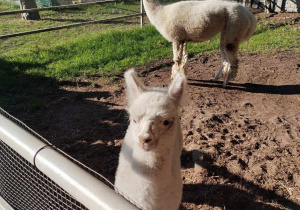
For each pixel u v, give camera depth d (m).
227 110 1.88
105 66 2.54
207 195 1.18
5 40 3.33
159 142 0.74
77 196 0.39
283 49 2.97
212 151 1.40
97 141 1.53
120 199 0.36
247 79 2.37
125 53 2.83
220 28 2.04
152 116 0.73
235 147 1.47
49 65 2.50
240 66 2.61
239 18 1.97
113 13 4.84
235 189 1.21
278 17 4.32
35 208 0.70
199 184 1.24
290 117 1.78
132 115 0.77
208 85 2.26
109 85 2.22
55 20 4.30
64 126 1.67
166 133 0.75
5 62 2.53
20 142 0.47
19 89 2.10
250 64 2.64
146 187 0.77
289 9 4.61
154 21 2.12
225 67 2.19
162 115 0.73
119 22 4.27
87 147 1.48
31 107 1.83
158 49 2.97
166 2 5.43
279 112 1.85
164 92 0.86
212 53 2.96
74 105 1.92
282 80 2.33
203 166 1.32
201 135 1.55
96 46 2.96
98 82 2.27
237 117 1.78
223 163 1.34
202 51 3.02
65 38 3.44
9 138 0.48
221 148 1.45
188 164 1.38
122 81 2.29
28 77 2.28
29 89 2.11
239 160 1.37
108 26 4.01
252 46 3.09
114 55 2.74
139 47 2.97
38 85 2.18
